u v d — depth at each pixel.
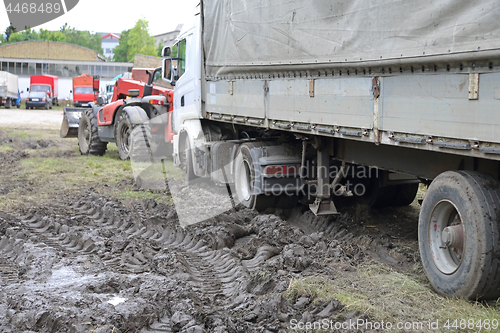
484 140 3.10
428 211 3.94
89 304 3.60
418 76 3.63
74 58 61.97
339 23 4.47
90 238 5.37
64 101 45.69
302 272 4.33
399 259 4.80
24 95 48.16
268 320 3.42
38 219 6.45
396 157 4.68
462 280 3.53
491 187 3.47
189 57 8.55
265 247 5.07
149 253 5.09
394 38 3.80
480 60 3.09
